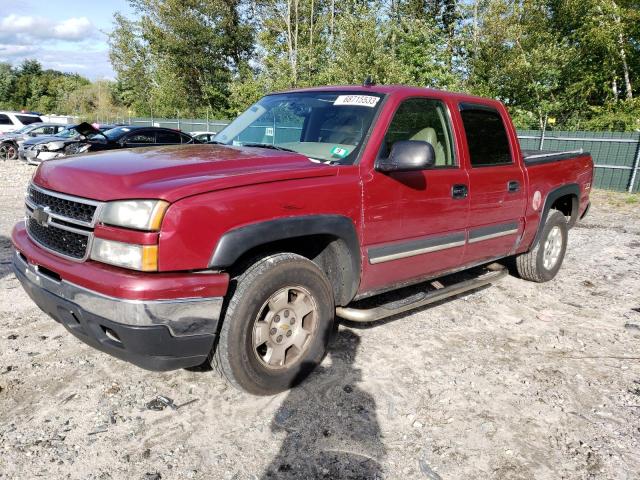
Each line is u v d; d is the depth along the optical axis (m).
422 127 3.89
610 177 15.48
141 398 3.06
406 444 2.76
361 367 3.55
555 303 5.07
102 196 2.64
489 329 4.33
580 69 22.69
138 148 3.62
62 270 2.71
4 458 2.50
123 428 2.78
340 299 3.50
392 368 3.56
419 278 4.05
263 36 36.62
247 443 2.70
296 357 3.17
